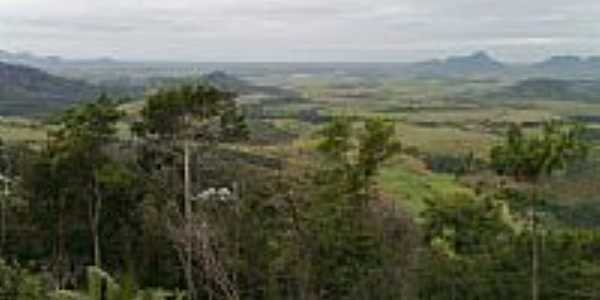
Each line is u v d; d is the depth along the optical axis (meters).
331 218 53.66
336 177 54.66
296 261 53.78
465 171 100.06
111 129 63.59
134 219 62.00
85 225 63.31
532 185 53.72
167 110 62.84
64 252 61.69
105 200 62.38
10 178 70.38
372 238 54.62
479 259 60.03
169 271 57.41
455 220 61.25
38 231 63.03
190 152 64.19
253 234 54.09
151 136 64.50
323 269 53.78
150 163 64.56
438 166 121.25
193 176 63.56
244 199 55.72
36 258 61.34
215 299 37.72
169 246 57.91
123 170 61.47
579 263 61.66
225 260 37.62
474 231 61.22
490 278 58.94
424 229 61.47
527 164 52.22
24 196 64.25
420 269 57.22
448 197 62.72
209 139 64.81
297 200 55.38
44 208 63.03
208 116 63.91
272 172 68.00
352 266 54.12
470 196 62.97
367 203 55.34
